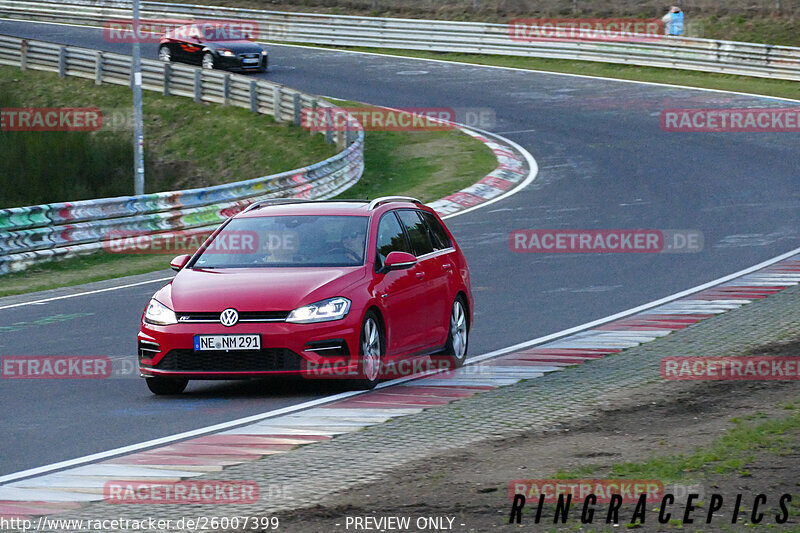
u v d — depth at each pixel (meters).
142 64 136.88
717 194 81.38
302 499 21.98
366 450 26.00
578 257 61.03
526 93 132.75
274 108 120.62
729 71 138.88
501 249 64.38
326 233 35.56
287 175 83.38
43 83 144.50
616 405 29.97
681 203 78.38
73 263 67.44
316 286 32.66
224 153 116.62
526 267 58.69
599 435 26.78
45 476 24.45
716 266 56.66
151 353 32.81
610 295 50.00
